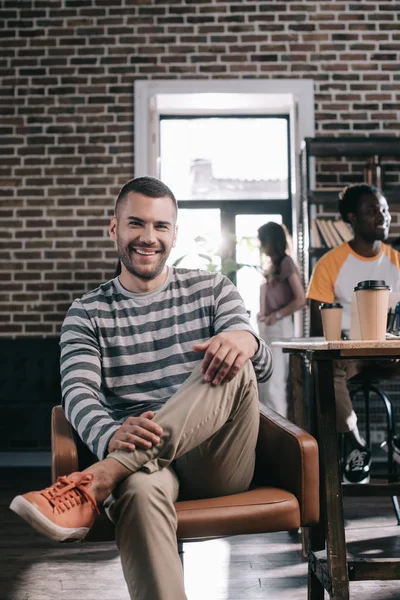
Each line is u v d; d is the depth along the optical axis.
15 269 4.71
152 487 1.28
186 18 4.77
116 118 4.75
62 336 1.63
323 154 4.45
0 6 4.79
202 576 2.22
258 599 1.99
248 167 5.05
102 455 1.37
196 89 4.71
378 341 1.56
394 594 2.02
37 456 4.52
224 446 1.45
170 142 5.07
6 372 4.53
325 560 1.67
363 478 2.85
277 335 4.26
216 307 1.67
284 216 5.02
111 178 4.74
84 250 4.71
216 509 1.37
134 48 4.77
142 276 1.64
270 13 4.77
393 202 4.60
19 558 2.42
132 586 1.26
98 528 1.37
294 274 4.23
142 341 1.63
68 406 1.48
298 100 4.72
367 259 3.04
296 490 1.43
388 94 4.74
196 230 5.01
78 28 4.77
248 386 1.45
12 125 4.76
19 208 4.73
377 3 4.77
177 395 1.40
